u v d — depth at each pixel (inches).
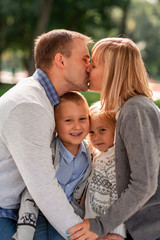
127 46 75.1
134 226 77.2
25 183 70.8
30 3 693.9
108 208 74.1
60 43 78.7
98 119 83.9
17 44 780.0
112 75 75.8
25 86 73.4
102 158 83.4
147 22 1576.0
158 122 71.9
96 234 72.8
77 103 81.4
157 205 77.9
